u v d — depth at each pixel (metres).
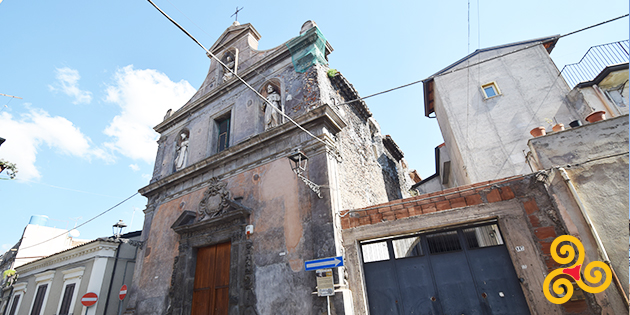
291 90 11.34
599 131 6.57
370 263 7.92
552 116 11.43
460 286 6.98
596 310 5.54
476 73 13.57
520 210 6.79
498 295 6.64
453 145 13.80
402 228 7.62
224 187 10.87
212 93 14.07
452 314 6.83
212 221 10.20
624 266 5.50
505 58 13.31
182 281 10.21
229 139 12.34
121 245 15.22
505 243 6.92
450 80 13.98
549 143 6.95
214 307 9.42
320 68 11.31
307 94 10.71
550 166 6.77
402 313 7.20
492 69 13.34
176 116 15.41
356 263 7.75
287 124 9.97
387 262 7.77
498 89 12.84
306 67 11.27
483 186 7.32
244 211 9.61
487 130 12.34
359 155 12.99
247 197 10.12
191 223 10.93
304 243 8.30
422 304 7.13
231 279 9.07
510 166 11.41
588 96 10.74
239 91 13.23
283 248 8.60
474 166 11.98
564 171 6.50
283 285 8.16
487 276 6.86
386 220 7.89
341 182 9.60
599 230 5.89
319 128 9.65
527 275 6.35
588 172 6.36
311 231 8.31
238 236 9.52
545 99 11.84
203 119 14.12
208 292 9.80
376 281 7.69
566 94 11.60
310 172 9.14
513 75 12.84
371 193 12.93
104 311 13.69
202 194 11.62
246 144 10.80
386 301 7.43
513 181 7.08
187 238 10.95
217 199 10.80
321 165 9.02
